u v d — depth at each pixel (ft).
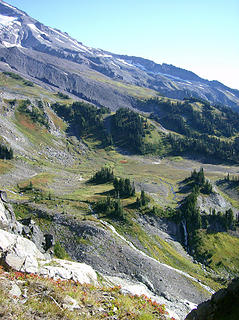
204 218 394.32
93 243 239.71
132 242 290.97
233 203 506.07
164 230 357.41
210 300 53.93
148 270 219.82
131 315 57.93
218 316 48.96
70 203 362.12
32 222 150.00
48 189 435.53
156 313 67.36
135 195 432.66
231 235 374.43
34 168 552.00
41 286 56.80
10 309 42.93
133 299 70.90
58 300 52.90
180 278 235.20
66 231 257.34
